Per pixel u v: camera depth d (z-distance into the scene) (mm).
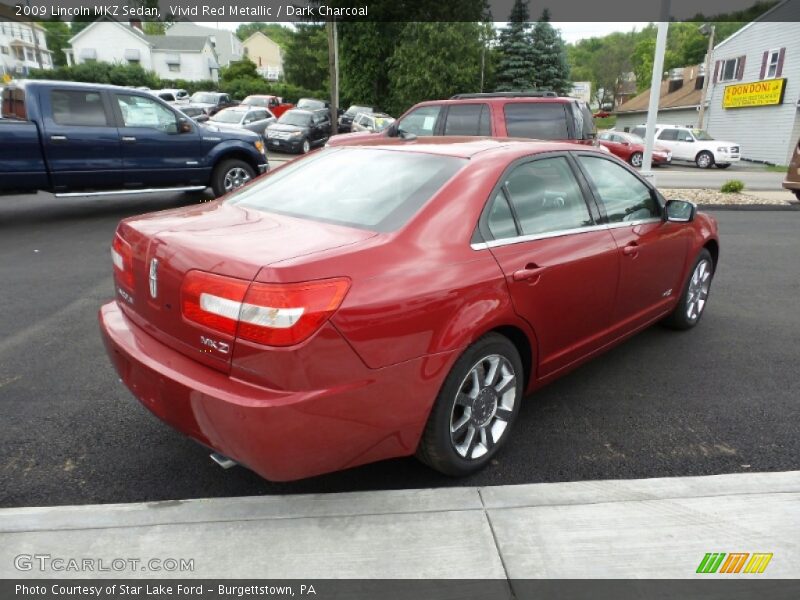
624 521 2670
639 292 4141
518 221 3170
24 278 6352
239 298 2281
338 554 2457
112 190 9359
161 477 2990
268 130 23938
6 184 8367
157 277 2623
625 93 102188
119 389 3900
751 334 5145
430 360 2609
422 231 2748
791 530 2625
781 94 30484
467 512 2709
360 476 3029
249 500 2760
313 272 2314
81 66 48688
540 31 45281
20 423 3459
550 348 3387
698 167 28250
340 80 48719
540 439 3422
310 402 2295
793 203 13250
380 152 3449
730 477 2992
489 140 3682
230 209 3193
